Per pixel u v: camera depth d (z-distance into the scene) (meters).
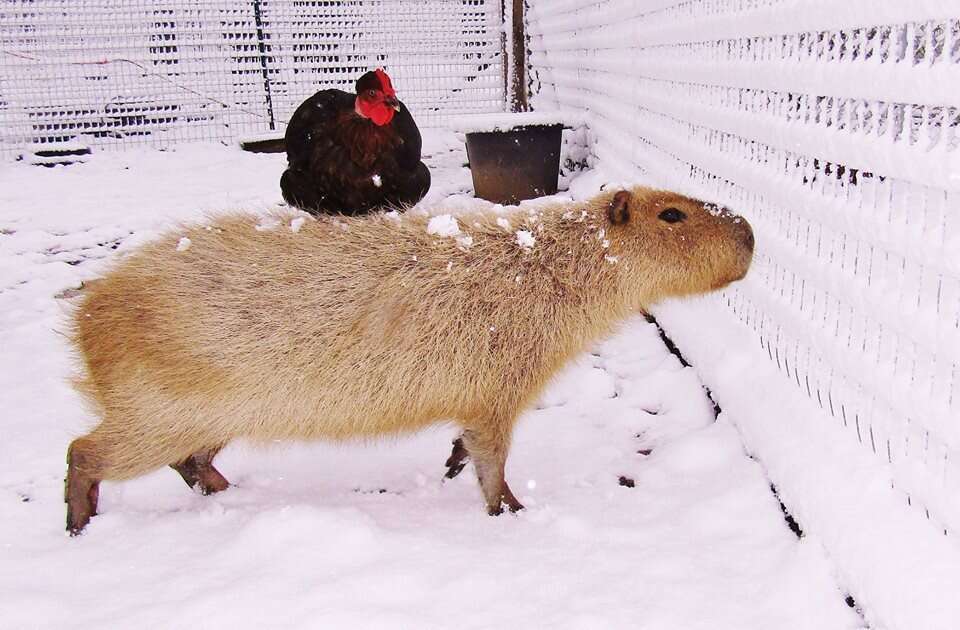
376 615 1.06
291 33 3.92
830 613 1.08
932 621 0.96
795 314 1.42
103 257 2.68
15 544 1.26
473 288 1.29
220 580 1.14
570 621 1.06
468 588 1.13
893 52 1.11
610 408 1.67
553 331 1.33
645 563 1.19
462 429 1.34
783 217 1.47
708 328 1.74
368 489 1.43
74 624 1.07
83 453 1.28
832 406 1.32
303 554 1.18
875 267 1.19
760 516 1.28
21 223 2.97
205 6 3.84
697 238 1.35
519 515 1.33
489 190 3.02
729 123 1.62
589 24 2.87
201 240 1.29
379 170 2.02
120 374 1.25
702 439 1.48
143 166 3.66
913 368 1.12
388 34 3.96
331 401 1.25
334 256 1.27
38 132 3.78
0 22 3.67
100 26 3.78
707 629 1.06
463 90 4.05
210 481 1.40
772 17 1.40
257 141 3.62
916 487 1.11
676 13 1.93
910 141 1.10
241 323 1.23
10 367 1.89
